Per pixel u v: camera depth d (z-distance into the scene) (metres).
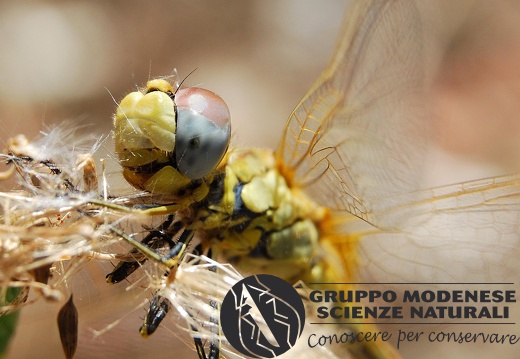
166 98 0.06
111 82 0.13
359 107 0.07
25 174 0.06
